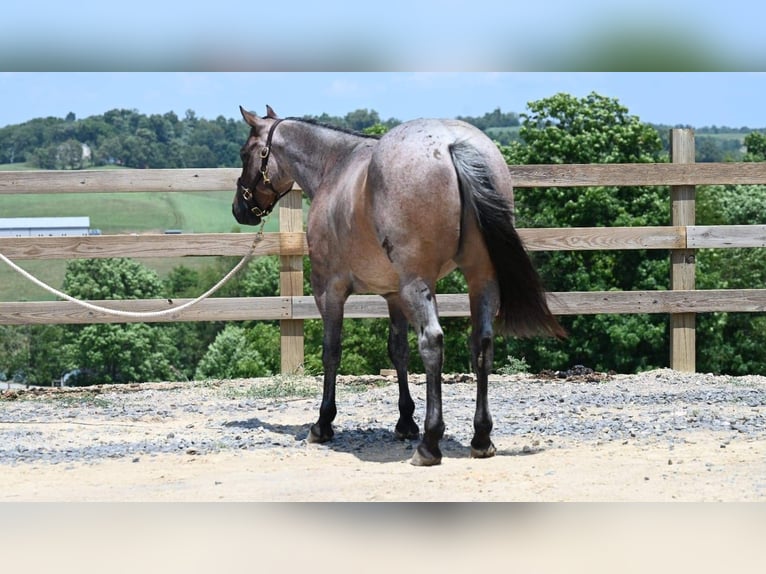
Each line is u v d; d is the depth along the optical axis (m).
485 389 5.64
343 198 5.96
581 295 10.26
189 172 9.88
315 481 5.22
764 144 42.28
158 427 7.34
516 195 23.78
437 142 5.26
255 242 7.71
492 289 5.50
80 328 38.50
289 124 6.93
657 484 4.94
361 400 8.65
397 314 6.53
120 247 9.92
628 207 23.69
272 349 34.91
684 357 10.45
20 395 9.68
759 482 4.95
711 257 24.38
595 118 25.53
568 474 5.21
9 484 5.31
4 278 57.84
